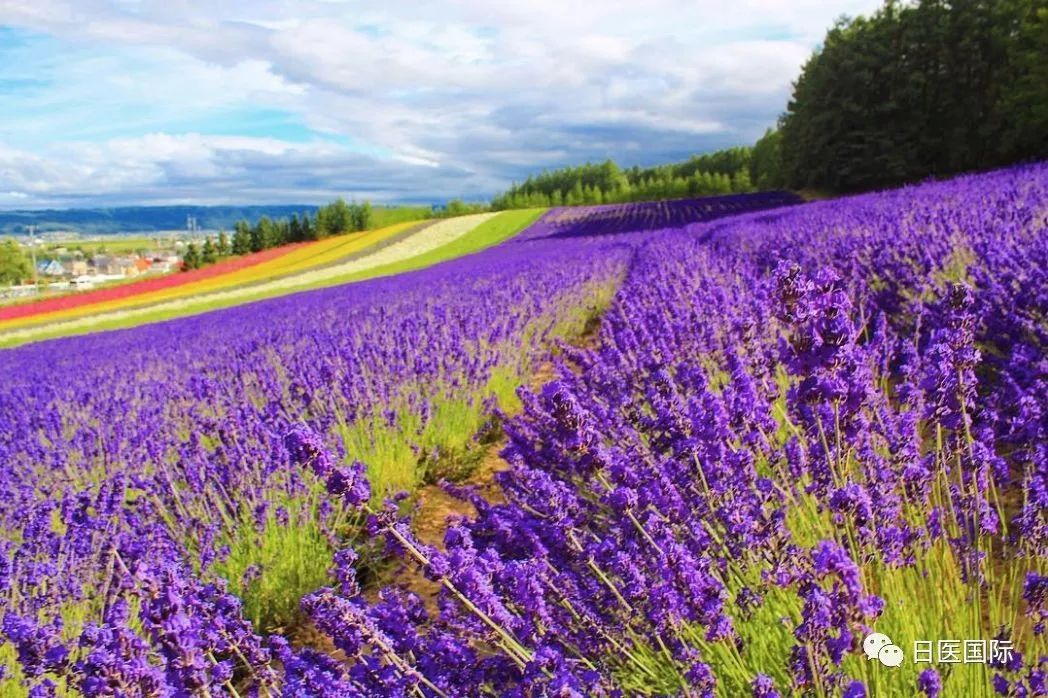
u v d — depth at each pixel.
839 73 47.47
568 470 3.68
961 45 43.50
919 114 45.50
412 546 2.10
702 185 95.25
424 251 48.91
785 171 55.53
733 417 2.89
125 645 1.83
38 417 7.22
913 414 2.83
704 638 2.21
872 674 1.92
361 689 2.24
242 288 40.88
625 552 2.47
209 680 2.12
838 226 11.23
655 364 4.45
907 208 12.17
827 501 2.47
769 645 2.31
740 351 3.96
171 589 1.98
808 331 2.19
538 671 1.89
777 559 2.35
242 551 3.97
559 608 2.52
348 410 5.41
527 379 7.54
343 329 9.65
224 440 4.53
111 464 5.12
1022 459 2.67
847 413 2.37
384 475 4.80
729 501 2.58
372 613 2.50
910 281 5.77
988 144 44.25
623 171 137.12
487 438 6.23
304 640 3.58
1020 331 4.21
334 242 62.22
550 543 2.80
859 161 46.53
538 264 18.22
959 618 2.06
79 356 14.77
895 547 2.21
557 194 104.94
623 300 7.29
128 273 179.88
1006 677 1.89
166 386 7.75
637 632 2.38
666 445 3.28
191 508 4.11
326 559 3.93
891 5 47.44
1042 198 9.33
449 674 2.30
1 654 2.97
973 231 6.97
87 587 3.37
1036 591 1.89
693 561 2.13
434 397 5.85
